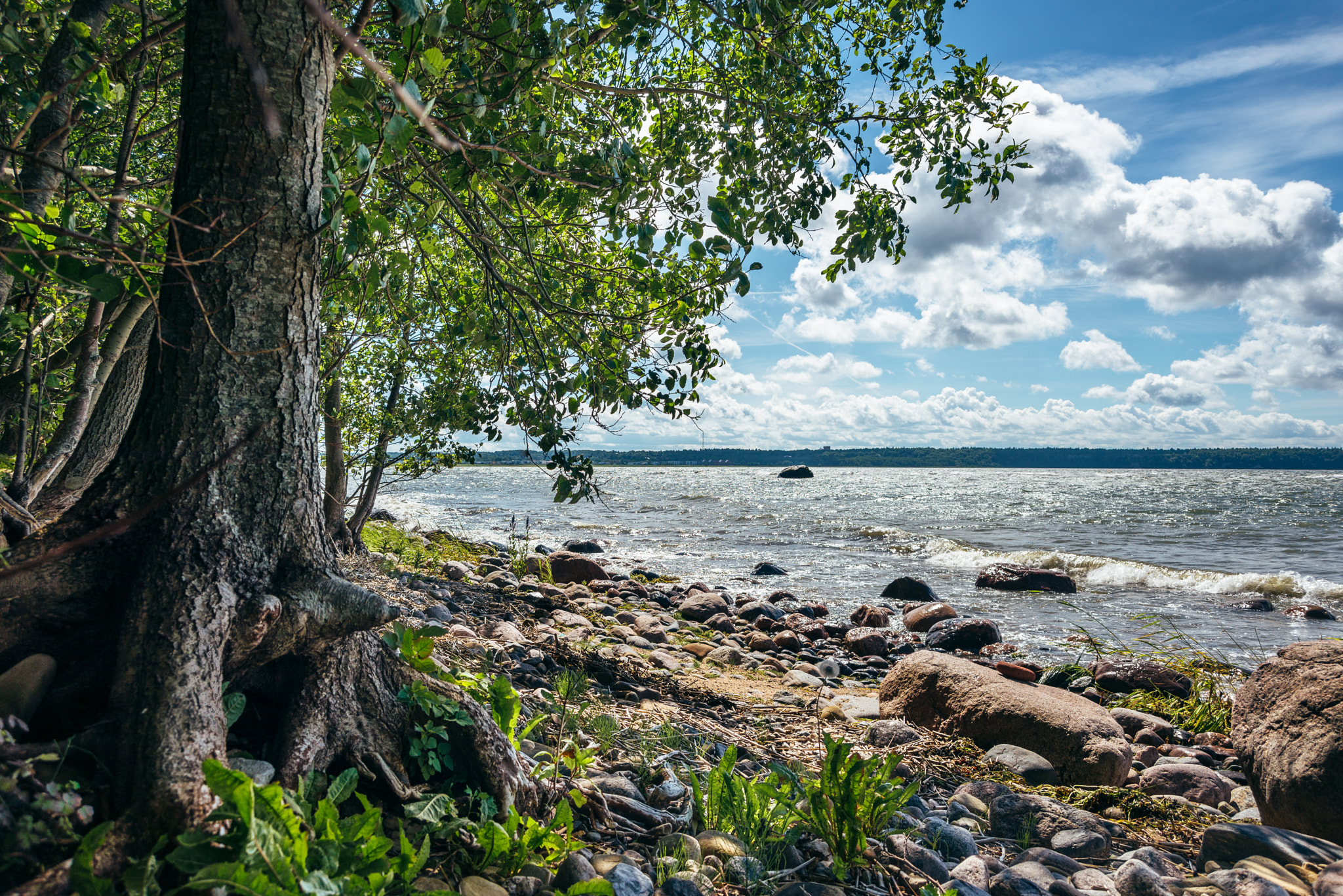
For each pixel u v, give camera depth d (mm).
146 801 2066
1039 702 6223
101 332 5184
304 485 2912
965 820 4672
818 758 5586
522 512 39000
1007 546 26172
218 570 2609
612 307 5242
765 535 29422
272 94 2746
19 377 4258
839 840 3535
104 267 2484
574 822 3373
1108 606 15219
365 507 10570
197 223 2689
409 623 3568
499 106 3531
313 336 2977
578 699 5574
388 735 2984
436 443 9477
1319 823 4348
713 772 3826
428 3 3025
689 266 5008
